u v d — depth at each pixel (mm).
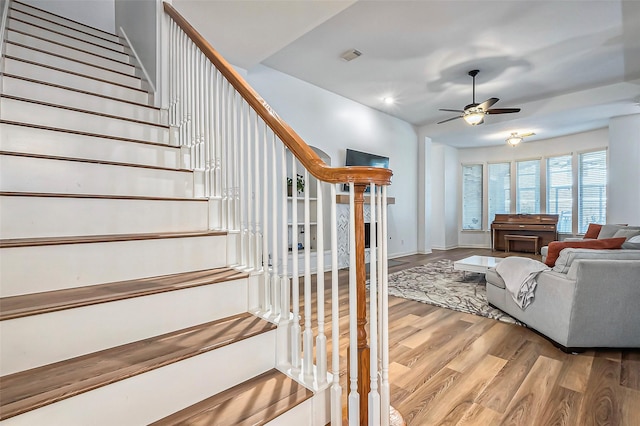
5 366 969
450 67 4414
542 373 1991
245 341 1295
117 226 1580
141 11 3043
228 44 3373
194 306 1390
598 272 2172
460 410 1627
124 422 989
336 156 5410
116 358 1090
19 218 1325
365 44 3811
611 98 4973
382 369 1211
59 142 1786
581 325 2217
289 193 4699
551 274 2467
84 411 916
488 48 3891
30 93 2020
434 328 2766
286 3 2725
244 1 2717
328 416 1279
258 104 1497
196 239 1633
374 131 6211
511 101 5738
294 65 4371
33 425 834
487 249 8289
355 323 1181
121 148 2016
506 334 2625
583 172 7055
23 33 2473
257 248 1602
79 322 1100
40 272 1208
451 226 8664
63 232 1428
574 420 1545
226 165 1839
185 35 2346
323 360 1271
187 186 2074
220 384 1222
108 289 1272
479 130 6883
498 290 3164
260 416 1072
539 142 7781
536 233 7504
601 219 6758
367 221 5324
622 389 1805
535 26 3430
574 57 4109
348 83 4977
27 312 999
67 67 2520
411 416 1579
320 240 1249
